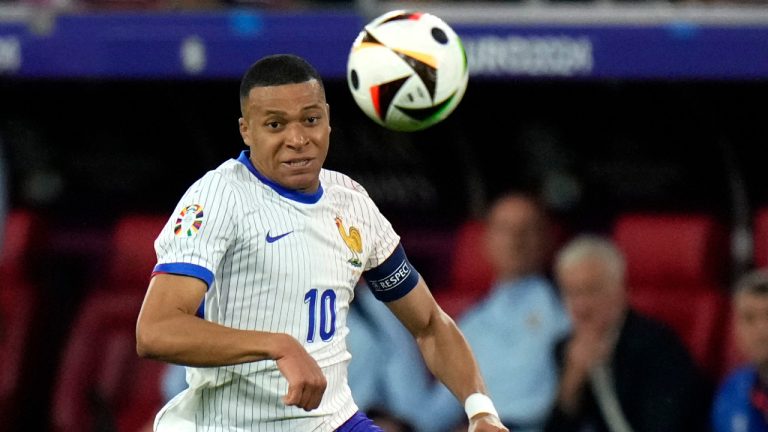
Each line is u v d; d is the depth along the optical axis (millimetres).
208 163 32312
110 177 32844
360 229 15383
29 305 32594
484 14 26719
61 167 32781
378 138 30922
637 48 26422
